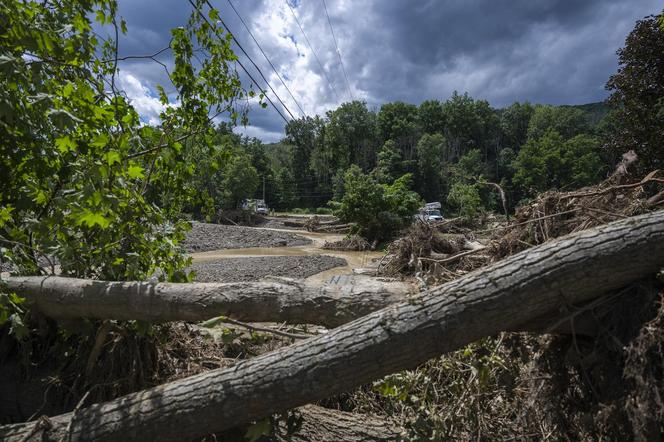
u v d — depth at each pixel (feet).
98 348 9.17
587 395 7.24
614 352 6.86
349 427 8.83
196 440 8.18
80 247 9.91
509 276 7.02
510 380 8.45
